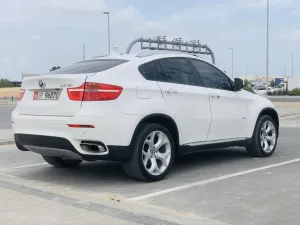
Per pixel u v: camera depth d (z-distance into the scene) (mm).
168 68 6504
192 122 6555
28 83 6133
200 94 6719
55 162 7008
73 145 5500
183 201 5020
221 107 7082
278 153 8539
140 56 6355
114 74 5758
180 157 8125
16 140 6207
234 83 7547
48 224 4223
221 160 7773
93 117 5395
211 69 7297
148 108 5867
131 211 4625
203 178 6254
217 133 7027
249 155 8195
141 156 5805
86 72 5887
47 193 5426
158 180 6102
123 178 6359
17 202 5008
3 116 22875
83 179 6348
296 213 4520
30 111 5996
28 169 7207
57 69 6660
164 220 4312
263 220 4312
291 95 52781
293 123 16047
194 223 4223
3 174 6789
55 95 5746
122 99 5641
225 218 4383
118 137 5566
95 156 5547
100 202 4988
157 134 6059
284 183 5848
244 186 5703
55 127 5605
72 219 4363
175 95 6328
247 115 7629
